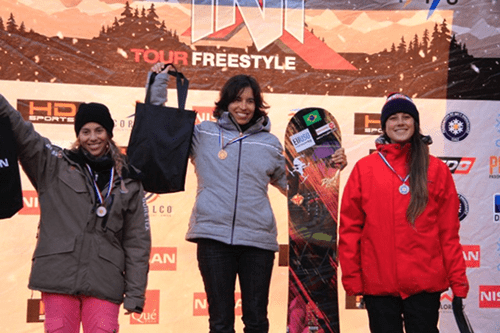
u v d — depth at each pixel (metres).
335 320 3.96
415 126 3.12
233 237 3.19
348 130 4.42
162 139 3.24
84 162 2.92
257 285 3.23
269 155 3.38
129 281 2.94
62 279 2.77
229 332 3.18
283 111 4.39
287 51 4.39
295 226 4.01
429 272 2.95
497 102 4.45
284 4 4.38
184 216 4.33
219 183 3.27
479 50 4.43
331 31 4.42
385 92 4.44
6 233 4.15
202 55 4.34
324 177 4.05
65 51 4.23
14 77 4.18
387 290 2.99
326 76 4.41
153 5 4.30
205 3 4.34
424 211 2.99
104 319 2.81
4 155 2.70
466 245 4.42
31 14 4.20
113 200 2.87
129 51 4.29
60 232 2.82
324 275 3.98
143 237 2.98
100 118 2.93
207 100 4.35
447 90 4.45
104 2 4.27
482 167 4.45
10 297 4.14
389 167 3.08
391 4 4.44
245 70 4.37
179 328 4.29
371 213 3.06
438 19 4.45
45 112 4.21
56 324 2.76
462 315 2.97
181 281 4.30
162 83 3.33
